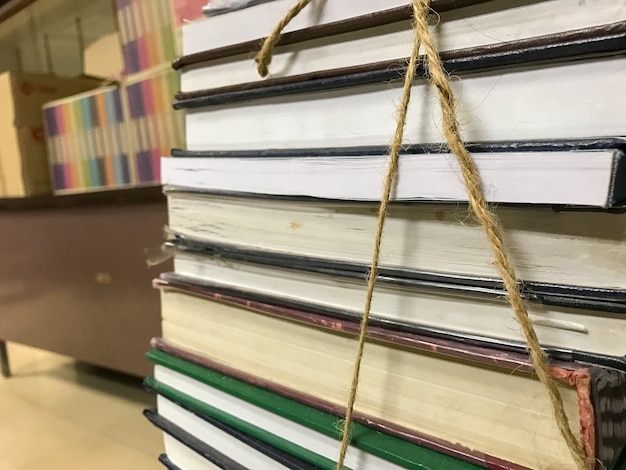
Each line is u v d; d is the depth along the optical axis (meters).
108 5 0.89
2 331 0.98
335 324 0.34
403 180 0.30
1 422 0.80
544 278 0.28
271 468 0.39
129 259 0.74
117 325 0.78
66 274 0.84
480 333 0.30
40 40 1.07
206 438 0.44
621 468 0.30
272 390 0.39
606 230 0.26
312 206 0.36
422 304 0.32
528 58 0.26
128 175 0.75
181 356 0.46
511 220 0.28
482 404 0.29
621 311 0.26
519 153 0.26
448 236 0.30
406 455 0.31
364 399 0.34
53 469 0.66
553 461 0.27
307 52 0.36
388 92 0.32
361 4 0.32
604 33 0.24
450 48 0.29
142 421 0.79
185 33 0.43
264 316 0.40
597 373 0.26
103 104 0.76
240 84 0.39
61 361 1.08
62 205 0.81
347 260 0.35
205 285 0.44
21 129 0.86
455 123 0.27
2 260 0.94
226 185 0.40
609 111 0.25
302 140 0.37
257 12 0.38
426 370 0.31
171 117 0.67
